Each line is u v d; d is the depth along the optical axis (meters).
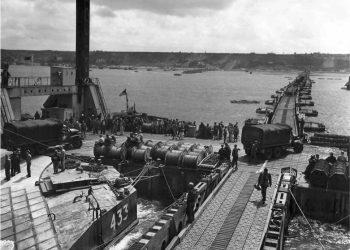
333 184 26.78
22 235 19.19
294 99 85.88
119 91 149.62
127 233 24.52
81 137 37.91
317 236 25.23
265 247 17.98
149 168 31.38
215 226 20.91
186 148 33.31
